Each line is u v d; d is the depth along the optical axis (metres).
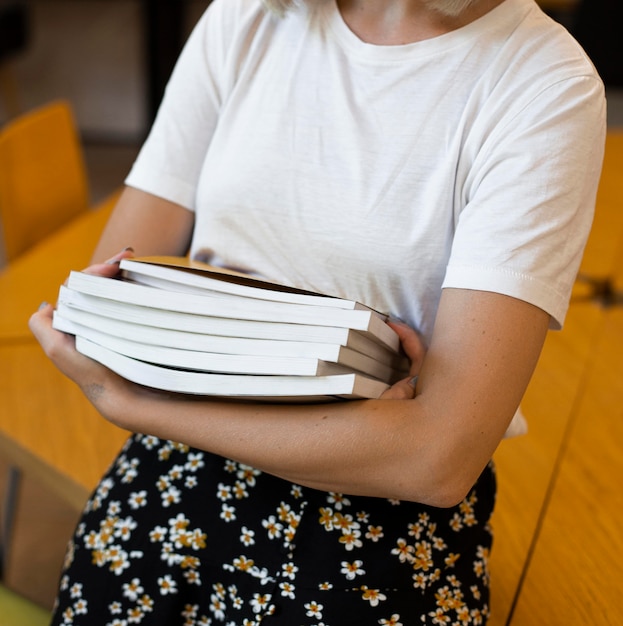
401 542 0.85
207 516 0.89
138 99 5.50
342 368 0.74
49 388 1.47
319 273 0.90
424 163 0.85
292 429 0.78
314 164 0.89
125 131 5.11
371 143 0.87
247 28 0.95
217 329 0.73
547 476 1.31
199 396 0.82
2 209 1.75
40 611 1.19
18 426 1.36
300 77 0.91
